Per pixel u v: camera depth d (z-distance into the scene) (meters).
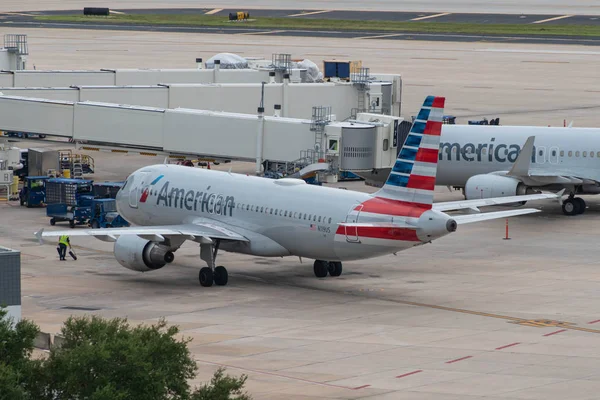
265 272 181.25
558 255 193.88
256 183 176.00
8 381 82.44
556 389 117.00
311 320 148.88
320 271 176.62
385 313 153.00
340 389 117.44
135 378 87.88
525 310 154.38
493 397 114.19
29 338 91.69
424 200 154.88
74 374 87.06
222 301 160.88
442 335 140.62
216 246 172.75
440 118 152.12
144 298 162.62
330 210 163.00
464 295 163.75
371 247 159.00
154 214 189.38
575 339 138.50
